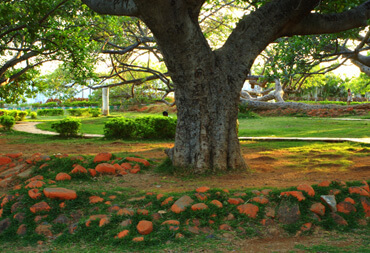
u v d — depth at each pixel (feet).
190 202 14.24
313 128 54.60
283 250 11.27
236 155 21.97
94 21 42.93
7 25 36.35
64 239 12.53
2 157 22.76
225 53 21.70
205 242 11.94
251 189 16.17
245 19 21.81
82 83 35.42
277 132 50.03
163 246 11.68
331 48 41.86
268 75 32.53
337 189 15.05
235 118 22.09
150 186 18.15
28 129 61.82
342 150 30.55
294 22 21.53
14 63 41.88
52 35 33.91
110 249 11.59
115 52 40.06
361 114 82.58
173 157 22.02
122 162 21.95
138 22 43.09
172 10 17.25
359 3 24.53
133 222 13.07
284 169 22.53
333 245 11.58
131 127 45.83
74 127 49.26
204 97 21.01
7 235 13.07
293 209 13.76
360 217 13.70
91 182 18.67
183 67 20.12
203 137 21.21
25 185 17.29
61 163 20.90
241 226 13.10
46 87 53.88
